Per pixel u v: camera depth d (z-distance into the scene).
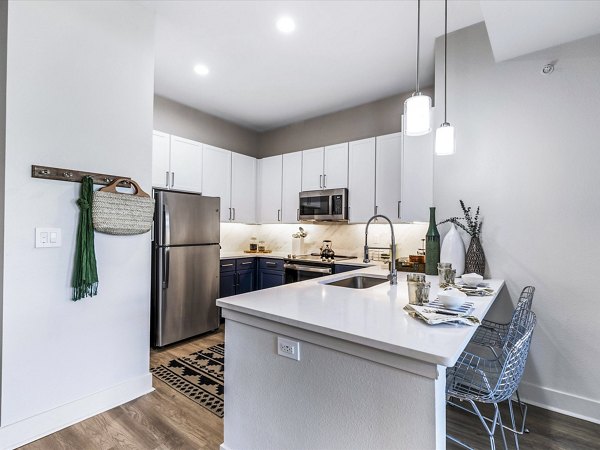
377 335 1.11
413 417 1.04
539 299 2.23
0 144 1.72
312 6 2.31
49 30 1.86
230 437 1.60
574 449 1.77
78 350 1.98
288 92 3.74
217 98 3.91
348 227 4.29
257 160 4.85
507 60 2.37
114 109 2.15
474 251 2.42
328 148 4.11
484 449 1.76
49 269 1.85
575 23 1.95
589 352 2.07
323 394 1.26
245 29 2.58
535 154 2.26
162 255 3.21
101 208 2.01
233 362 1.59
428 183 2.84
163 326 3.21
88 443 1.78
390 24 2.50
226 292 4.07
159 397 2.27
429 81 3.44
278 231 4.99
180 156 3.79
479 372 1.46
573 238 2.13
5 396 1.70
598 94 2.06
